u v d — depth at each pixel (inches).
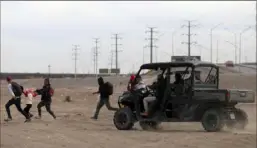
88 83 3353.8
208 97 612.7
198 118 621.3
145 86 663.1
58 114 983.0
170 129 669.9
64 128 667.4
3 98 1609.3
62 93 1879.9
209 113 610.9
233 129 639.1
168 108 640.4
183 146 479.8
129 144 496.4
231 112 616.4
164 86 641.0
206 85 645.3
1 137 556.1
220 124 601.3
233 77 2620.6
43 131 621.3
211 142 508.7
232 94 603.8
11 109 1109.1
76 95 1781.5
